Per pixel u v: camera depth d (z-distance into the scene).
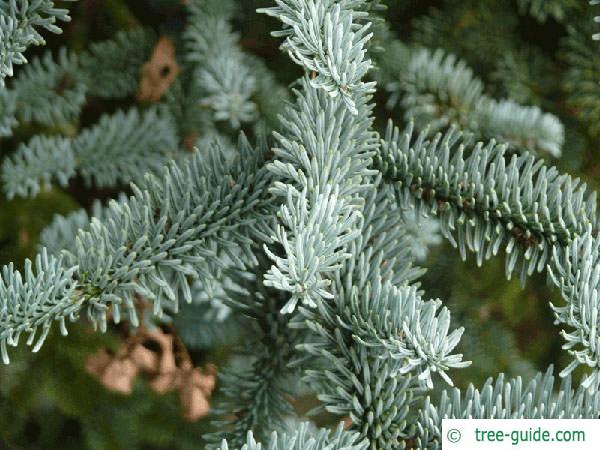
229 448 0.48
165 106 0.63
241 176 0.45
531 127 0.58
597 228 0.45
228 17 0.61
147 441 0.61
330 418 0.63
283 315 0.48
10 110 0.58
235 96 0.58
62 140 0.63
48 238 0.56
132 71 0.63
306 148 0.44
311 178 0.42
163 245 0.44
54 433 0.62
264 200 0.45
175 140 0.61
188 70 0.63
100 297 0.43
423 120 0.60
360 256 0.45
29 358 0.58
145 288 0.44
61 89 0.60
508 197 0.45
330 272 0.44
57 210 0.62
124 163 0.60
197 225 0.45
